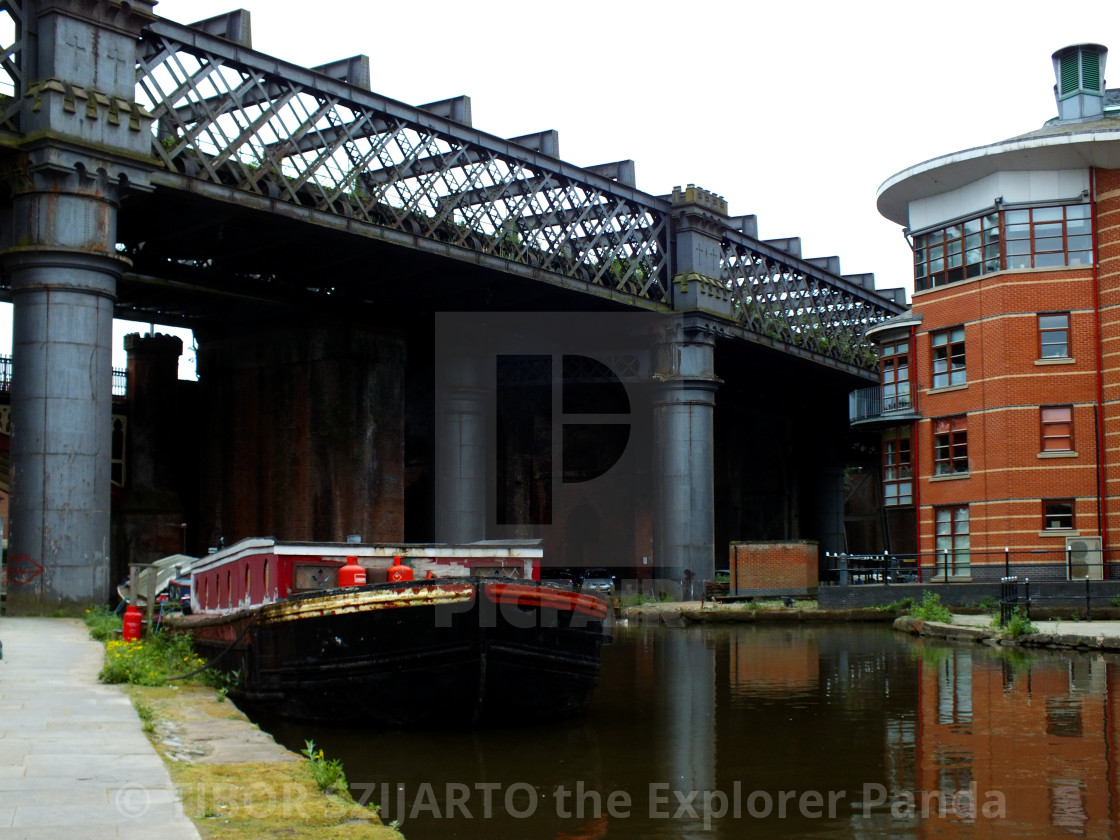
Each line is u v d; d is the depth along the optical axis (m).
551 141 55.28
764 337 69.06
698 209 62.53
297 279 53.22
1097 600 36.72
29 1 35.12
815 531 97.56
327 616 18.52
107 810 8.92
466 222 51.84
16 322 34.62
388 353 59.34
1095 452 42.69
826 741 16.34
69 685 16.50
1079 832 11.13
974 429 44.97
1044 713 18.19
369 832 8.80
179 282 50.16
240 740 12.73
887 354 48.91
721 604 51.53
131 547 58.81
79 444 34.09
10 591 33.59
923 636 35.22
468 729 18.39
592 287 57.03
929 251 47.81
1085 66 48.78
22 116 34.47
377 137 47.69
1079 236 43.75
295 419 58.34
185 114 48.28
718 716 19.09
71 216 34.41
